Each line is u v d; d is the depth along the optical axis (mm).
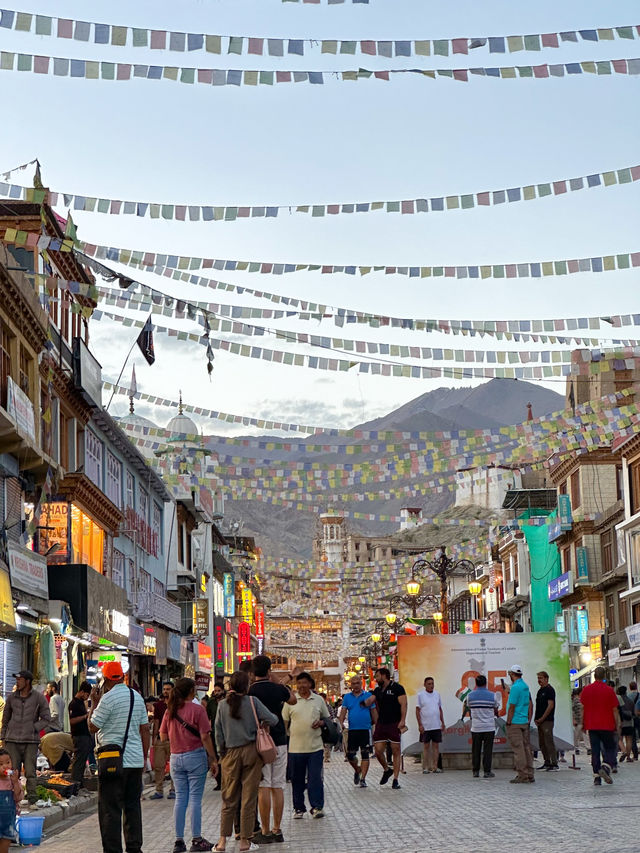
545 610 65625
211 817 16734
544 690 22625
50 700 22359
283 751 13148
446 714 24406
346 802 17688
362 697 20969
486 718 21562
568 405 62094
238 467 28359
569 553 61781
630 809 14477
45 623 27109
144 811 17766
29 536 28438
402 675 24625
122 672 11406
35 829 13578
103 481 37438
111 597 32750
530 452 30391
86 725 19984
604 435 31203
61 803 17516
